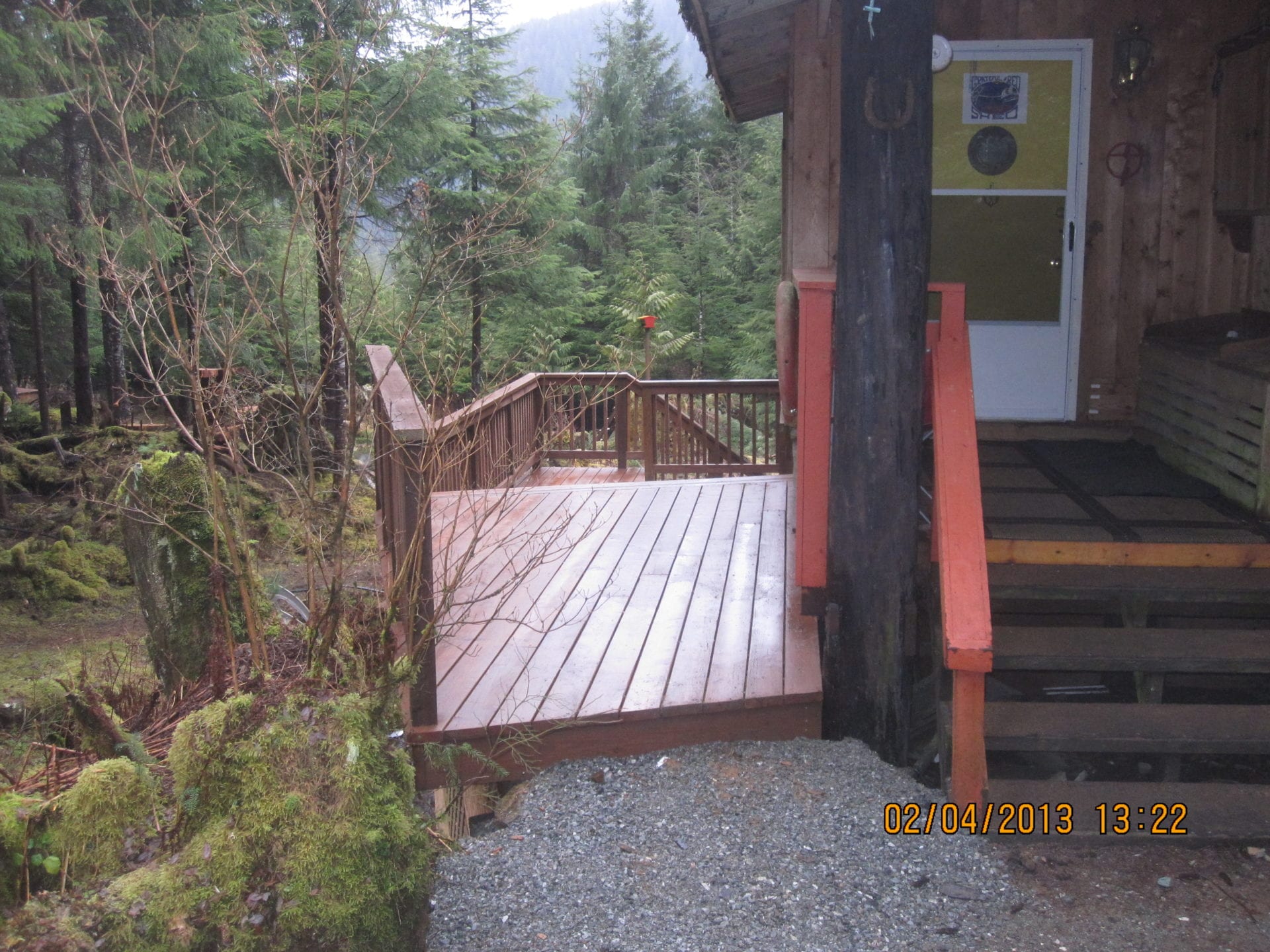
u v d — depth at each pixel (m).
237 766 2.50
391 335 3.55
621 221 30.11
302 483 3.73
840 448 3.75
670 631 4.37
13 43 8.22
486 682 3.87
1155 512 4.62
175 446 10.48
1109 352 6.37
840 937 2.86
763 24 5.82
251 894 2.36
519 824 3.35
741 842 3.25
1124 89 6.13
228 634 3.10
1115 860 3.27
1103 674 4.51
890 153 3.60
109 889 2.34
